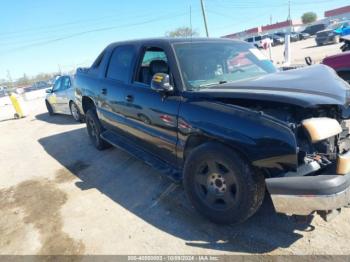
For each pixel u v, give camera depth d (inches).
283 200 92.0
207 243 108.7
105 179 172.9
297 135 94.0
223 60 141.7
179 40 141.1
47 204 152.3
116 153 211.5
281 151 91.9
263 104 102.0
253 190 100.0
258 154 95.9
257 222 116.2
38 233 128.0
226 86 117.3
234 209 106.0
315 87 106.2
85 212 139.6
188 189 120.6
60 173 191.9
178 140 124.6
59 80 379.9
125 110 159.6
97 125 210.5
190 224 120.3
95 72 200.5
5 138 325.4
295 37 1637.6
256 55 159.9
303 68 139.3
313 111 99.7
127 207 139.3
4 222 140.6
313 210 90.0
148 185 157.5
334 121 95.7
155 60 142.0
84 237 121.0
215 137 105.3
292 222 113.9
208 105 110.7
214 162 108.5
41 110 533.6
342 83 117.2
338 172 91.7
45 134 312.3
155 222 124.8
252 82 118.1
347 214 115.0
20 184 184.1
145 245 111.7
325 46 978.1
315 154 96.8
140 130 150.9
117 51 178.7
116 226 125.6
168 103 126.0
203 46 143.6
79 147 240.7
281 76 124.1
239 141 98.6
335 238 103.2
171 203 137.1
